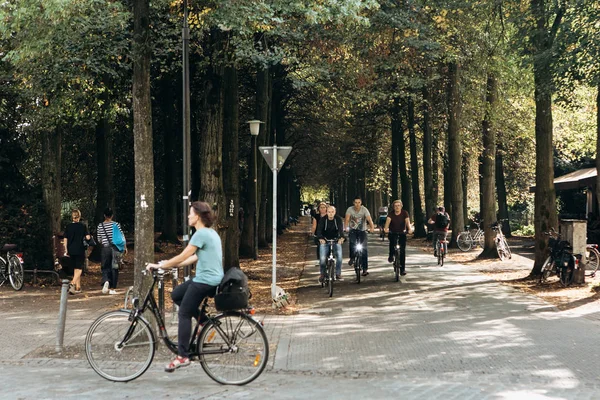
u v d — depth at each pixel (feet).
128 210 112.98
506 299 47.67
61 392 22.58
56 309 43.32
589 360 28.63
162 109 98.48
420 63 75.31
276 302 44.19
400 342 32.60
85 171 104.53
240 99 101.19
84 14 45.62
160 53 55.77
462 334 34.63
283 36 57.36
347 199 208.33
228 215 65.77
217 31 55.47
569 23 49.24
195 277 24.12
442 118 109.60
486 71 74.02
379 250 99.66
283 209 155.33
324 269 53.11
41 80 54.34
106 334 24.80
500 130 97.19
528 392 23.12
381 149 143.13
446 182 127.54
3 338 33.19
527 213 181.16
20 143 65.21
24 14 34.45
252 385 23.91
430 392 22.89
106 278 52.08
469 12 61.87
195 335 24.22
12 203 60.75
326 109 103.55
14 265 54.19
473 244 97.45
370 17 59.77
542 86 52.39
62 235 62.03
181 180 117.50
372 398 21.94
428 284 56.65
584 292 50.16
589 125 111.45
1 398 21.66
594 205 103.14
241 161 118.11
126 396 22.02
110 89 63.52
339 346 31.65
